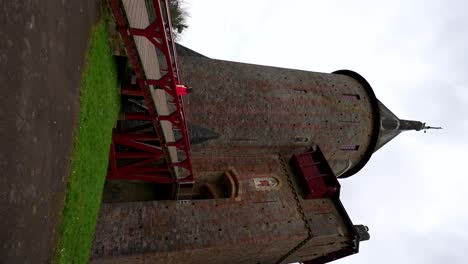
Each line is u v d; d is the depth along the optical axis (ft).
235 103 56.34
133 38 25.72
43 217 17.51
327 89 64.49
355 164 71.36
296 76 64.18
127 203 46.83
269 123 58.23
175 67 34.73
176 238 45.60
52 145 17.99
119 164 48.80
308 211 55.21
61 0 18.26
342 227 55.93
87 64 22.39
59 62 18.39
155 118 35.35
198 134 53.36
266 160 60.59
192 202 49.67
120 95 32.22
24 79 15.02
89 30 22.59
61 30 18.44
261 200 53.47
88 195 23.86
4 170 13.76
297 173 60.18
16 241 15.01
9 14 13.88
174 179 48.19
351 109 64.59
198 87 55.11
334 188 58.03
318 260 65.57
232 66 60.54
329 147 64.49
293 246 54.39
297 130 60.34
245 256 54.34
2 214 13.85
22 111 14.93
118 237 43.50
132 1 26.13
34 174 16.21
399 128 71.00
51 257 18.80
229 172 56.24
